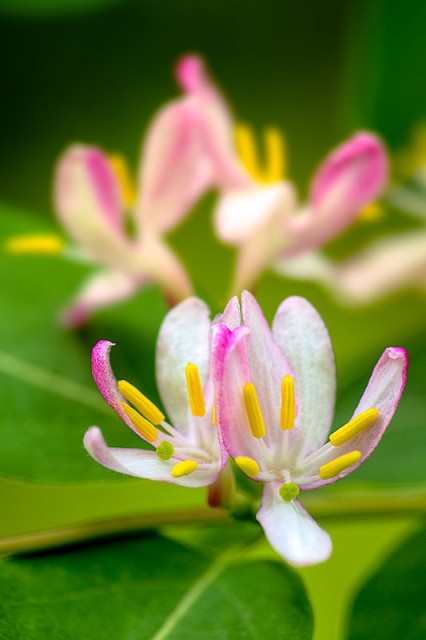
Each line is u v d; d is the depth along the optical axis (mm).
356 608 224
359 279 291
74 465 237
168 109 255
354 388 255
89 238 257
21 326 258
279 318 217
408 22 296
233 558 223
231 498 219
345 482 241
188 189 256
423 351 264
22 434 240
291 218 255
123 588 219
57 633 215
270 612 218
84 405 244
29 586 218
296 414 215
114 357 255
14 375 248
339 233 256
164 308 263
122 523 223
